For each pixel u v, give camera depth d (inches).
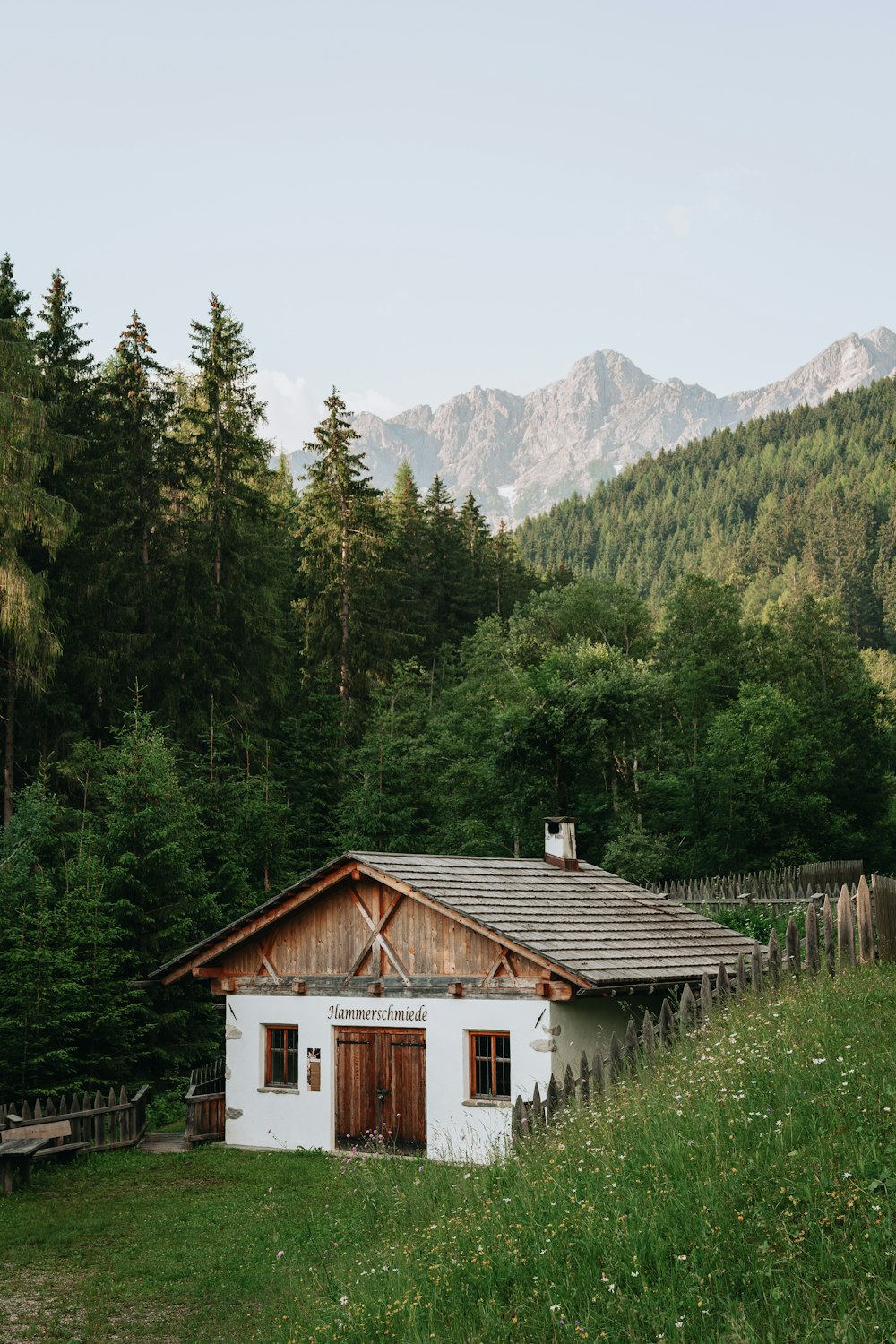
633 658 3046.3
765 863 2420.0
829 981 691.4
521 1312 341.1
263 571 2097.7
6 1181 766.5
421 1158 784.3
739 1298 311.0
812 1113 419.8
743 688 2652.6
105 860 1222.9
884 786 2925.7
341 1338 369.7
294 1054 951.0
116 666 1785.2
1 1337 488.1
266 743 1920.5
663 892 1498.5
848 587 5674.2
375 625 2359.7
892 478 7367.1
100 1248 625.3
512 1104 828.6
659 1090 534.0
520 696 2450.8
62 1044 1055.0
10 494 1393.9
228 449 2037.4
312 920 945.5
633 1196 385.4
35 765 1696.6
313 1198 710.5
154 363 1974.7
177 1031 1179.3
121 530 1863.9
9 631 1449.3
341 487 2362.2
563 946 850.8
